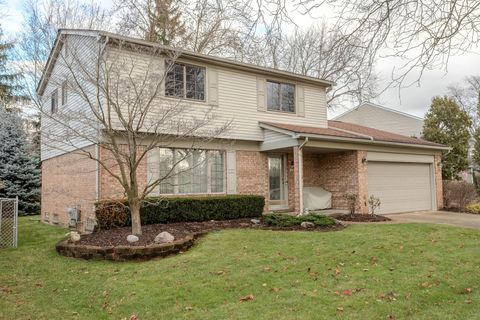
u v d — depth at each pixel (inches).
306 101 613.0
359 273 249.9
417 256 290.0
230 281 238.1
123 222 395.5
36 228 498.6
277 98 581.6
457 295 214.5
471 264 269.6
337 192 594.2
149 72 392.5
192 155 492.7
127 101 345.7
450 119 927.7
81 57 422.9
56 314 201.8
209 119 426.6
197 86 494.3
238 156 535.2
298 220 423.8
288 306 197.6
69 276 264.5
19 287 243.8
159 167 461.1
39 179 764.6
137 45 418.9
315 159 628.7
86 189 444.5
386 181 613.3
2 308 209.6
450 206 698.2
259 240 342.6
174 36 462.9
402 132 1067.3
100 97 388.2
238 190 531.5
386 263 273.0
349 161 576.1
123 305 209.3
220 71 515.8
